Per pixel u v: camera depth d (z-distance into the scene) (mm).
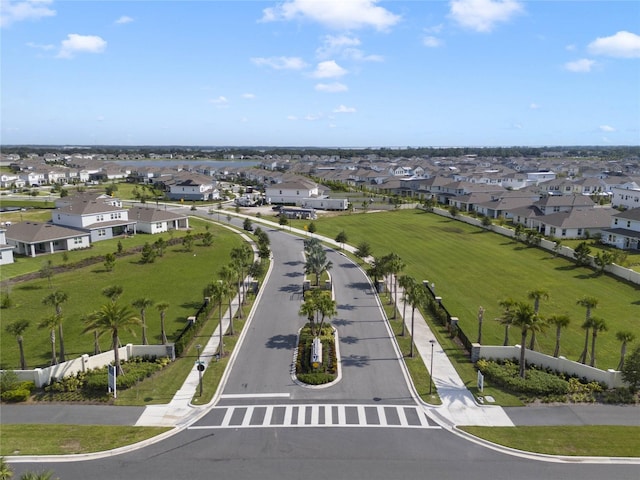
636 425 34094
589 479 28344
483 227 112250
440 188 165375
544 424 34281
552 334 51219
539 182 196500
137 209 115812
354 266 79750
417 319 55531
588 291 65562
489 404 37094
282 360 44969
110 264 76438
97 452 30891
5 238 87500
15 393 37406
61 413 35844
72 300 61875
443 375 41969
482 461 30062
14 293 64312
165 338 47656
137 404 37125
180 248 93688
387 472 28938
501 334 51281
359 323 54312
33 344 48375
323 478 28406
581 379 40375
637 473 28844
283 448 31406
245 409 36375
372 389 39438
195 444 31875
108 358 43625
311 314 47344
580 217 101312
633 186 147500
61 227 94062
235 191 196750
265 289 67250
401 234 107250
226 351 46875
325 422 34531
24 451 30938
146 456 30562
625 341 40406
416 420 34844
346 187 191875
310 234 107812
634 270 73438
